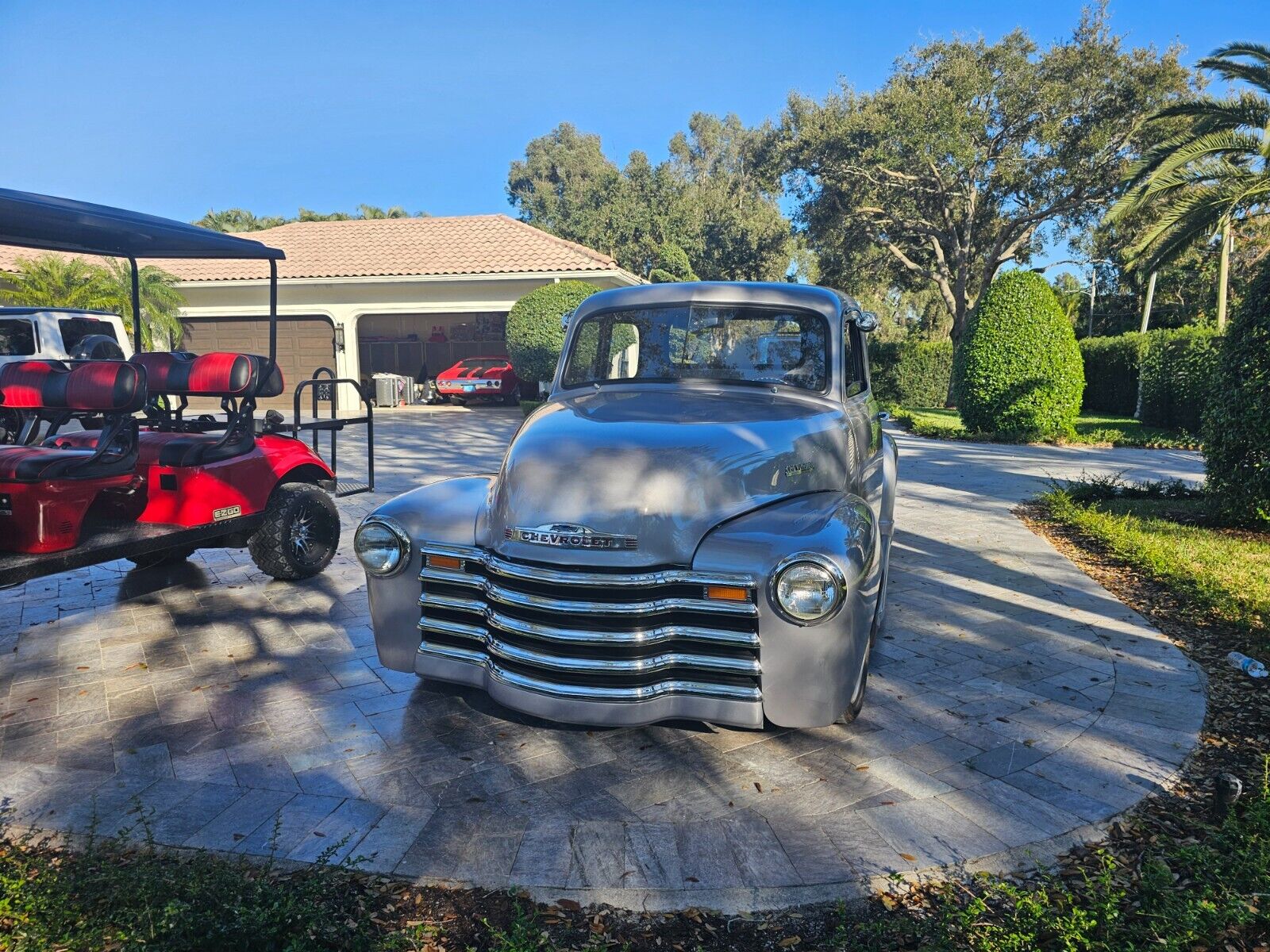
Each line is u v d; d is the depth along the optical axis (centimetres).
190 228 557
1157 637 527
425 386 2698
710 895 280
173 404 2230
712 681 339
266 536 612
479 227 2648
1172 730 398
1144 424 2014
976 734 395
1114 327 4772
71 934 251
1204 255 3825
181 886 264
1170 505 934
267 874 277
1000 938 252
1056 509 905
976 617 565
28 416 550
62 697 438
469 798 340
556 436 382
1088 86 2712
